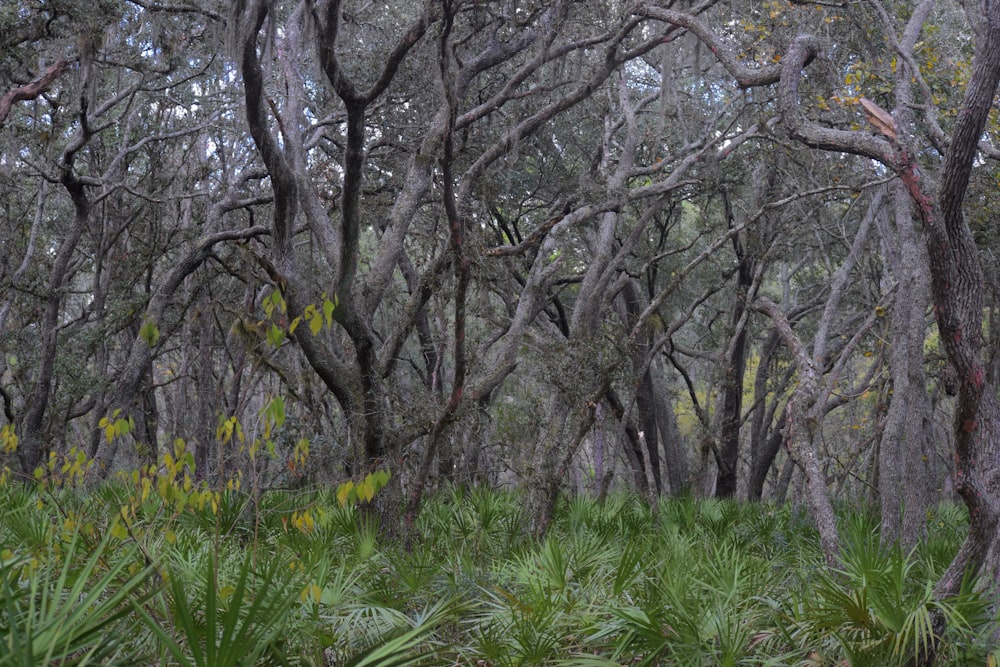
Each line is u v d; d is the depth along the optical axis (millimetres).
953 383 6375
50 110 15250
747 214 15125
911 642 5559
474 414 11867
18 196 17953
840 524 11203
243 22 9758
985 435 5719
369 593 6270
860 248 12750
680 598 6035
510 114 15297
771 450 20094
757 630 6090
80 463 7141
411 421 10625
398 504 10172
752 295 14492
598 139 18688
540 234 10266
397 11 15266
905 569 6070
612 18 12930
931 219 5582
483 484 13625
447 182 9047
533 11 12070
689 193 17344
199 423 16484
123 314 15562
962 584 5582
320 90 16406
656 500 14398
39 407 14484
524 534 9812
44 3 12406
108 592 5066
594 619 6074
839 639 5488
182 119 18328
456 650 5598
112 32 14430
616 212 13945
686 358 28250
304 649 5184
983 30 5312
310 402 12969
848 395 15883
